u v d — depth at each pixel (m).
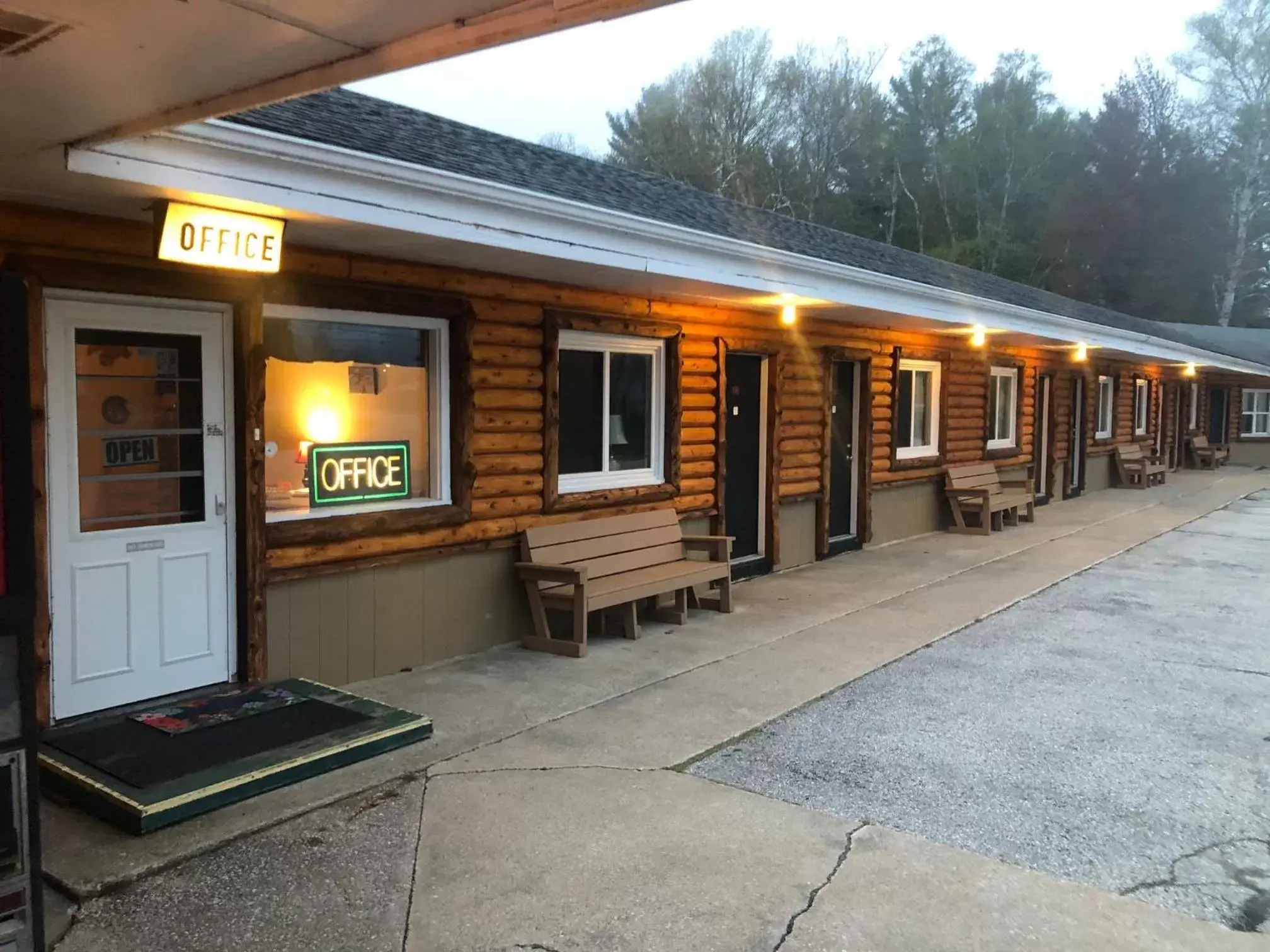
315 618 5.48
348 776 4.22
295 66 2.70
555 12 2.27
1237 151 46.78
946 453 12.84
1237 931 3.07
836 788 4.20
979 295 11.45
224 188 3.92
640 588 6.70
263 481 5.13
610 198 6.89
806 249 9.15
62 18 2.32
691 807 3.97
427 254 5.54
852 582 9.10
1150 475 19.97
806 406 9.98
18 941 2.56
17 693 2.54
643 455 8.08
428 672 5.95
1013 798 4.13
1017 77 51.66
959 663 6.30
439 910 3.13
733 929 3.03
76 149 3.43
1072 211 45.94
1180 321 45.06
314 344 5.54
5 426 2.52
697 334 8.31
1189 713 5.32
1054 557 10.67
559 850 3.56
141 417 4.75
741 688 5.68
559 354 7.06
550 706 5.27
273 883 3.30
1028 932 3.04
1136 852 3.63
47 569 4.36
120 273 4.48
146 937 2.96
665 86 48.31
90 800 3.76
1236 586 9.04
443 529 6.13
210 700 4.81
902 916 3.13
